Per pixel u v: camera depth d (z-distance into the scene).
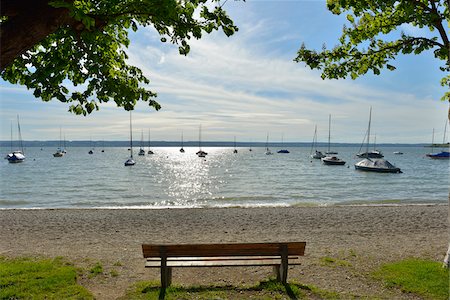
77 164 86.69
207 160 110.56
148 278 7.43
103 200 30.39
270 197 31.78
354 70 8.55
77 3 4.20
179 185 43.41
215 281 7.18
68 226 15.35
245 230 14.43
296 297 6.12
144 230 14.45
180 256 6.36
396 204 24.88
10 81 5.71
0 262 8.22
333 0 7.75
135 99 5.55
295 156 140.75
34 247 10.99
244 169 71.19
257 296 6.17
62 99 4.98
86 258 8.88
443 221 16.34
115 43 6.17
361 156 111.75
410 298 6.14
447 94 8.75
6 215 18.56
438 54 7.56
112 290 6.65
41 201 29.88
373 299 6.05
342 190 37.59
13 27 3.61
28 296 5.96
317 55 8.31
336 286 6.77
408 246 10.39
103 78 5.25
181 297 6.03
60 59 4.57
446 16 7.53
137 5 4.36
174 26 4.93
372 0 6.89
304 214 18.47
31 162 94.44
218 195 33.75
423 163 94.94
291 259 6.78
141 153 142.38
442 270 7.21
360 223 15.88
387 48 7.91
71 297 5.98
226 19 5.12
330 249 10.06
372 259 8.69
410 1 6.72
